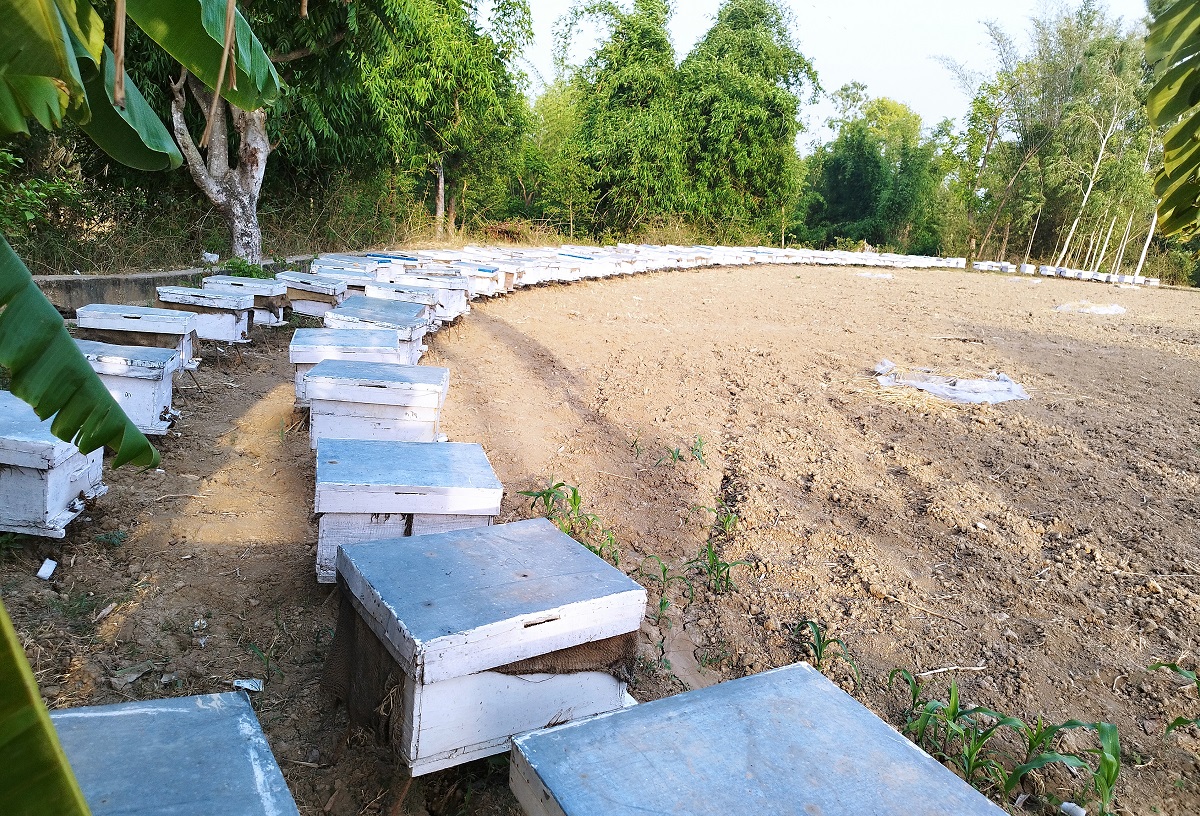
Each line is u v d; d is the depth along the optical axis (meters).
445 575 2.62
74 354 2.03
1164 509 5.68
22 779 1.29
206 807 1.63
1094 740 3.30
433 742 2.38
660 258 18.41
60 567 3.65
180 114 10.23
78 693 2.88
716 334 11.39
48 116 1.73
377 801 2.59
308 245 14.02
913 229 37.84
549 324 11.05
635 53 27.98
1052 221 33.91
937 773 1.85
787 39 32.75
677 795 1.72
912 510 5.48
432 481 3.40
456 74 17.97
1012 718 3.08
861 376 9.23
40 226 9.10
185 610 3.47
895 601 4.28
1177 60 3.21
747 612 4.11
